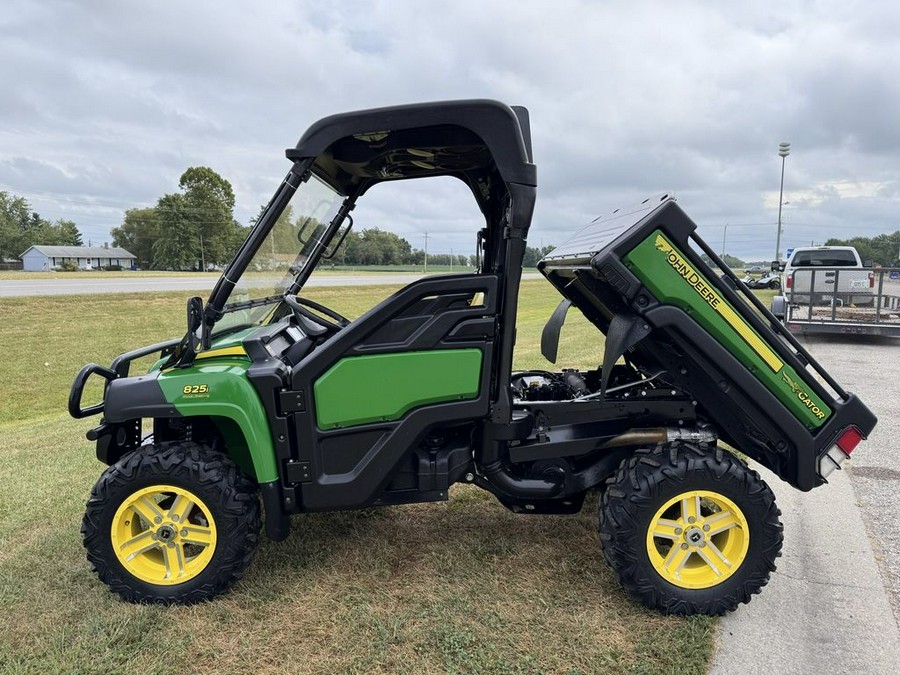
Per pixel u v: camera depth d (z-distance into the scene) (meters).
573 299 3.77
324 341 2.96
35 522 3.69
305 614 2.71
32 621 2.68
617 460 3.05
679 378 2.92
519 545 3.33
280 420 2.74
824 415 2.80
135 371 10.88
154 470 2.74
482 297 2.77
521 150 2.62
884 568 3.14
